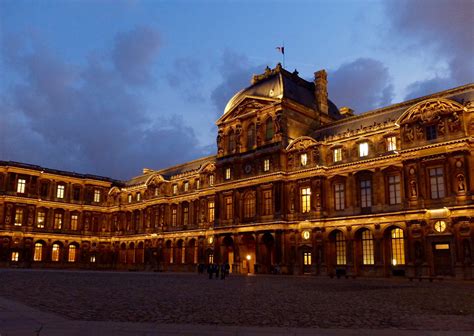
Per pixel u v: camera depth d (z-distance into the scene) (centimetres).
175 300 2567
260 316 1897
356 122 6938
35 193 10781
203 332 1477
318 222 6625
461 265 5103
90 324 1612
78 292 3094
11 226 10212
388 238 5984
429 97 6081
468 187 5209
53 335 1393
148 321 1727
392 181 6069
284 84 7888
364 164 6309
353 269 6175
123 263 10981
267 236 7294
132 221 11044
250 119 8119
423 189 5562
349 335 1441
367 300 2638
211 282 4600
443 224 5353
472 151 5300
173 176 10075
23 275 5728
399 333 1475
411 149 5684
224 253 8031
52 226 11000
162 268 9612
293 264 6925
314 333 1474
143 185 10844
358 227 6238
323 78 8562
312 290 3453
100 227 11719
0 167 10350
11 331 1452
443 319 1825
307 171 6912
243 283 4434
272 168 7369
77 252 11388
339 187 6662
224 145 8506
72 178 11544
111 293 3036
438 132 5534
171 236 9612
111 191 11806
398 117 6256
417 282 4766
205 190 8969
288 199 7200
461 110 5359
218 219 8238
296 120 7750
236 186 7938
